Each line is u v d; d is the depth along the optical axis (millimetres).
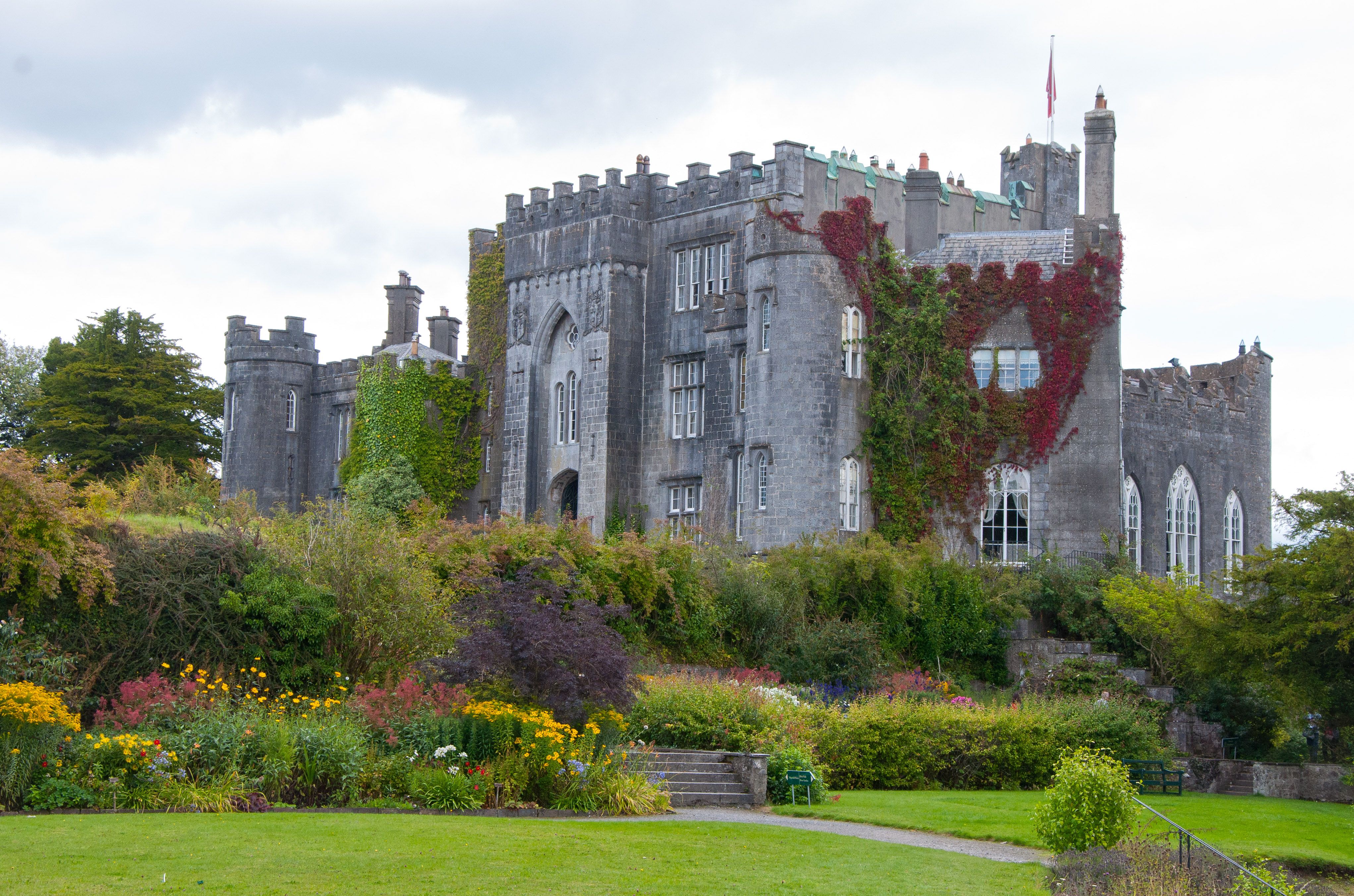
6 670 22016
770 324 45375
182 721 21156
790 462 44500
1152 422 48656
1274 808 27516
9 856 15266
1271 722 36719
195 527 27125
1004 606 40719
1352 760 31953
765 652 36688
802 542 40688
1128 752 30375
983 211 55562
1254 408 54250
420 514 35531
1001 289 45969
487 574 29625
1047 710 31344
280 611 25375
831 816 23250
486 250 58812
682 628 35469
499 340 57969
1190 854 17297
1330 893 18047
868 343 45594
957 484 45250
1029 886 17156
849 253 45281
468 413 58469
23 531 22625
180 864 15336
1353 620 26812
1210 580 44438
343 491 60188
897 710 29297
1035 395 45406
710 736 26812
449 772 21203
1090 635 40969
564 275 53719
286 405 65625
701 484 50094
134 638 24062
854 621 37469
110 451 63625
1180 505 49781
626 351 52062
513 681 22844
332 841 17016
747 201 49312
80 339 66438
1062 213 58656
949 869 18141
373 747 21547
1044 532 45062
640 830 19688
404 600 27266
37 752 19188
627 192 52469
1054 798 18953
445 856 16484
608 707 24047
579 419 52719
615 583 34156
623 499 51500
